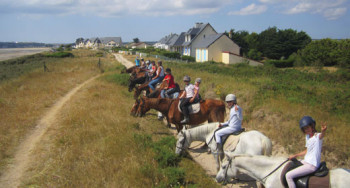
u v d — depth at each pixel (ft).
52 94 49.88
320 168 13.39
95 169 20.90
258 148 17.51
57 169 21.47
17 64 139.74
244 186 20.22
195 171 22.25
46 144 27.02
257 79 58.70
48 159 23.53
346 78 69.10
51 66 97.55
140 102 29.55
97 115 34.58
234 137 19.13
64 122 32.81
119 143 25.68
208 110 26.48
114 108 38.52
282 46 189.16
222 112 26.96
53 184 19.33
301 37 191.72
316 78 69.67
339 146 23.22
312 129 13.73
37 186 19.58
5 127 31.07
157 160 23.13
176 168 21.21
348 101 35.50
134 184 19.13
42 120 35.37
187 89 26.76
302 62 136.98
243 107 36.68
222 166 17.31
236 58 146.30
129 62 126.11
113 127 30.48
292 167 14.20
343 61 113.60
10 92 51.60
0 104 40.63
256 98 38.17
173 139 27.27
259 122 31.53
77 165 21.99
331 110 32.22
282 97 37.63
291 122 28.91
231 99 19.21
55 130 31.04
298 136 26.27
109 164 21.77
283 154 24.90
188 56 172.14
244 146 18.25
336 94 39.34
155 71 45.06
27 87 55.42
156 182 19.67
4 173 21.70
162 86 32.50
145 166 21.17
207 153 26.61
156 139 29.14
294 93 40.42
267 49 192.65
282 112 31.63
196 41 181.16
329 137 24.67
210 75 63.52
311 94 40.91
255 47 196.75
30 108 39.47
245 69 84.69
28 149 26.27
